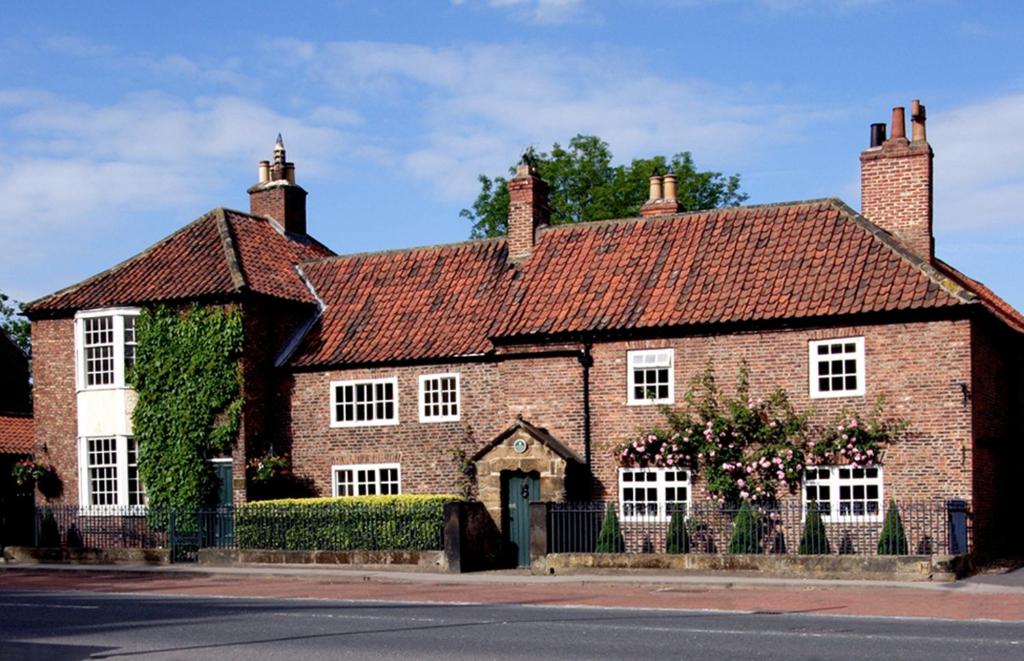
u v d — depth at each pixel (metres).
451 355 34.25
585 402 32.56
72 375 37.88
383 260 39.31
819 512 28.70
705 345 31.39
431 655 15.97
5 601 24.67
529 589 26.58
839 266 31.09
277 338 37.09
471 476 34.03
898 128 32.66
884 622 19.08
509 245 37.12
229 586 28.52
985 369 30.59
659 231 35.16
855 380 29.86
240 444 35.50
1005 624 18.67
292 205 42.78
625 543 31.53
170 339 36.38
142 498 36.94
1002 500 31.86
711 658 15.31
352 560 31.92
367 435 35.53
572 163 60.94
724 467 30.45
